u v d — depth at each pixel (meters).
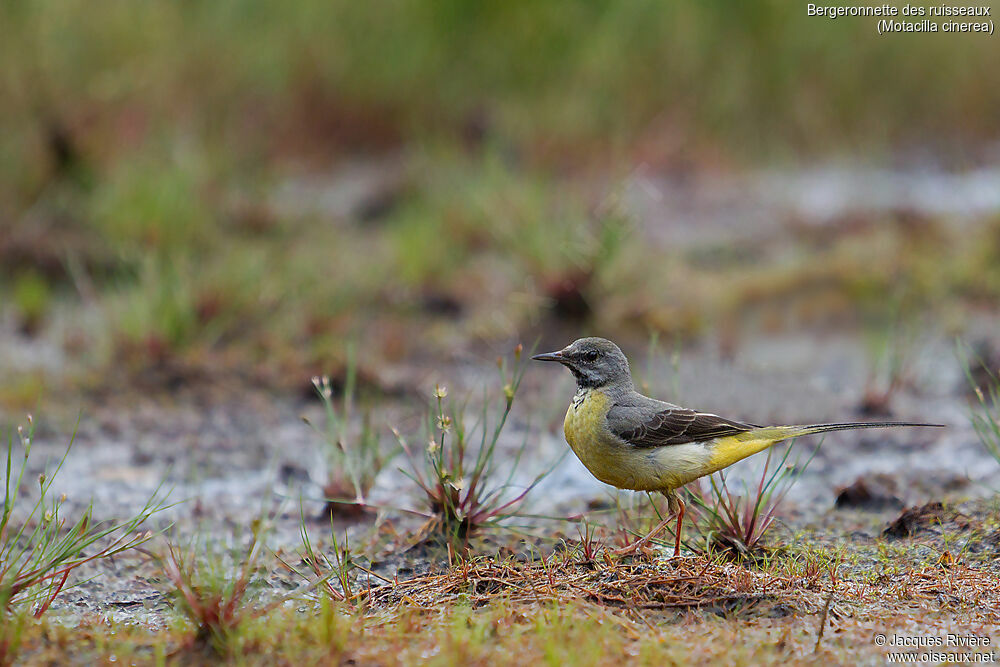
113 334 14.71
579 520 9.68
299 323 15.62
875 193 21.48
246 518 10.31
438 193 20.31
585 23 23.67
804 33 24.09
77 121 20.19
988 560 8.66
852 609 7.67
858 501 10.26
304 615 7.51
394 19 23.31
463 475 9.49
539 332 15.87
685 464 8.74
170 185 18.83
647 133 23.16
